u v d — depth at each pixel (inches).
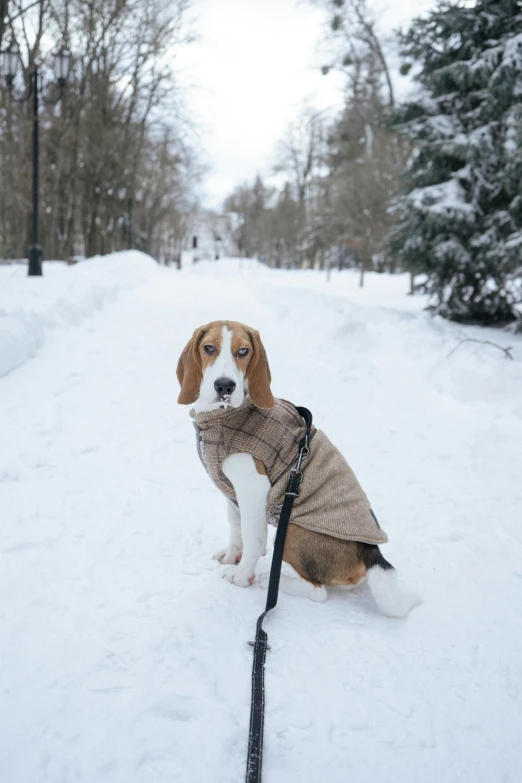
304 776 80.3
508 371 249.0
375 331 361.4
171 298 605.6
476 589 127.5
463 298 435.5
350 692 95.7
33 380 260.2
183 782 77.9
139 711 88.6
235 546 133.3
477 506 167.8
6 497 159.3
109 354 323.3
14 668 96.3
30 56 921.5
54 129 1085.1
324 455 122.2
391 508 166.6
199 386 117.0
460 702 95.1
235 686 95.5
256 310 524.7
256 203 2753.4
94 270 716.7
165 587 122.9
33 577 123.0
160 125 1376.7
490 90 362.6
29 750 81.2
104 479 175.3
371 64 1162.6
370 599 123.5
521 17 379.9
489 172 389.7
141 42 1173.7
